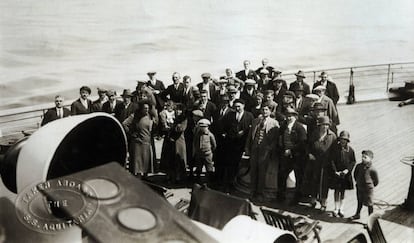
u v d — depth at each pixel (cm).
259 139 799
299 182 789
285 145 780
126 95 862
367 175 738
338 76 1063
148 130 852
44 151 324
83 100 882
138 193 254
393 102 1070
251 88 893
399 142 940
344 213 775
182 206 661
